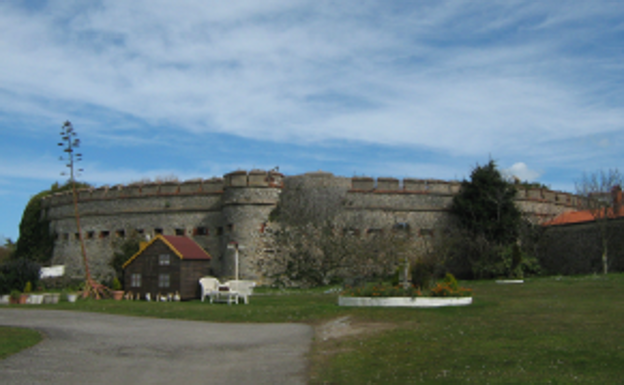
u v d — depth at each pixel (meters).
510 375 8.75
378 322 14.91
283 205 33.88
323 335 13.43
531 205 38.28
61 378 9.08
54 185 52.44
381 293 18.33
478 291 22.81
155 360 10.60
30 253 43.09
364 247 33.41
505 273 31.56
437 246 33.91
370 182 35.56
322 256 33.03
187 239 26.69
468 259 33.56
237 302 21.31
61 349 11.53
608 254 32.31
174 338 13.12
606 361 9.31
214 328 14.94
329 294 25.08
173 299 24.75
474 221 34.47
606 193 34.88
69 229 40.59
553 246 35.44
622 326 12.31
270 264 32.66
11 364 9.97
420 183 36.44
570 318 13.81
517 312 15.44
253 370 9.77
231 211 33.50
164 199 37.03
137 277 26.09
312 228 33.34
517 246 30.84
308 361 10.45
